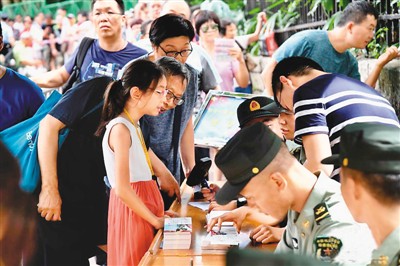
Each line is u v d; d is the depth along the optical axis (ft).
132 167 12.24
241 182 8.19
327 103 11.14
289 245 9.02
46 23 39.40
